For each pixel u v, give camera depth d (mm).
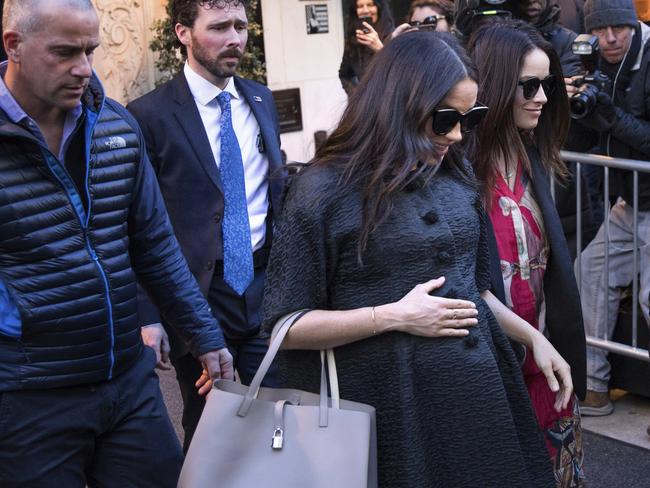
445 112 2453
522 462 2545
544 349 2924
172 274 3018
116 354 2760
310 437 2363
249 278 3656
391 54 2506
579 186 4777
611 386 4863
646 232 4629
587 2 4941
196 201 3607
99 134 2734
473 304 2502
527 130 3238
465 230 2609
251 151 3729
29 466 2660
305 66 9875
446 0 5812
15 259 2580
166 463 2896
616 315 4785
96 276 2693
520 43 3121
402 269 2494
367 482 2352
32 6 2457
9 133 2498
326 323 2453
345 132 2521
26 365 2617
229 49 3564
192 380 3707
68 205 2639
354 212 2455
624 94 4875
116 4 8352
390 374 2492
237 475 2375
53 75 2500
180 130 3600
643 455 4375
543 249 3242
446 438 2520
